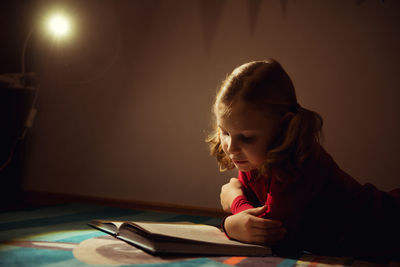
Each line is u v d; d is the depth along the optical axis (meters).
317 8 1.32
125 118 1.69
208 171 1.48
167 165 1.58
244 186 0.88
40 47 1.92
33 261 0.56
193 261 0.58
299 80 1.34
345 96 1.27
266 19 1.40
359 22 1.26
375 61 1.23
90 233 0.84
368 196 0.76
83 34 1.81
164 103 1.60
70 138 1.82
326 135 1.29
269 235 0.66
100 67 1.76
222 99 0.68
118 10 1.73
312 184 0.69
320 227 0.79
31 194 1.81
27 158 1.92
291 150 0.66
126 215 1.25
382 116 1.22
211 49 1.50
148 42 1.65
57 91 1.87
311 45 1.33
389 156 1.20
